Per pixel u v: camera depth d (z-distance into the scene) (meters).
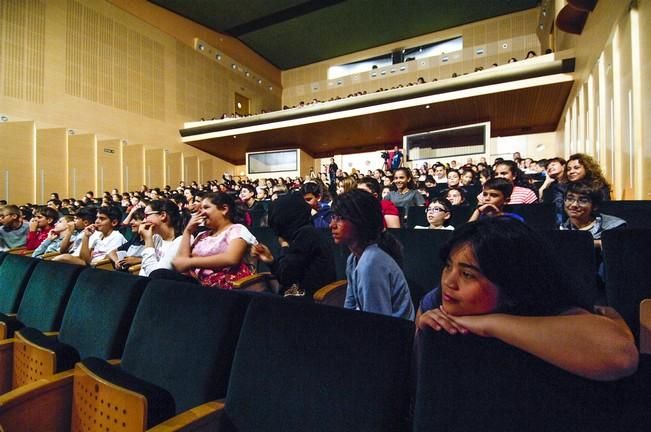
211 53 10.75
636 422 0.43
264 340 0.80
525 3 9.19
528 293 0.51
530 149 9.01
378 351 0.67
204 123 9.95
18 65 6.75
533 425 0.47
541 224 2.09
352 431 0.65
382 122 8.93
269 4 9.46
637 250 1.08
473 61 9.96
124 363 1.02
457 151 8.66
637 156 3.09
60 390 0.95
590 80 4.97
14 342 1.24
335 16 9.93
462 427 0.51
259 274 1.68
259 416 0.75
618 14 3.54
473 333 0.52
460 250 0.55
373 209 1.08
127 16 8.67
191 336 0.93
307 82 12.80
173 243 1.76
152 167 9.17
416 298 1.66
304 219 1.63
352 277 1.12
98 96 8.04
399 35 10.82
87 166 7.78
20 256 1.77
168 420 0.74
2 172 6.48
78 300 1.28
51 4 7.26
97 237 2.75
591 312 0.51
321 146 11.19
